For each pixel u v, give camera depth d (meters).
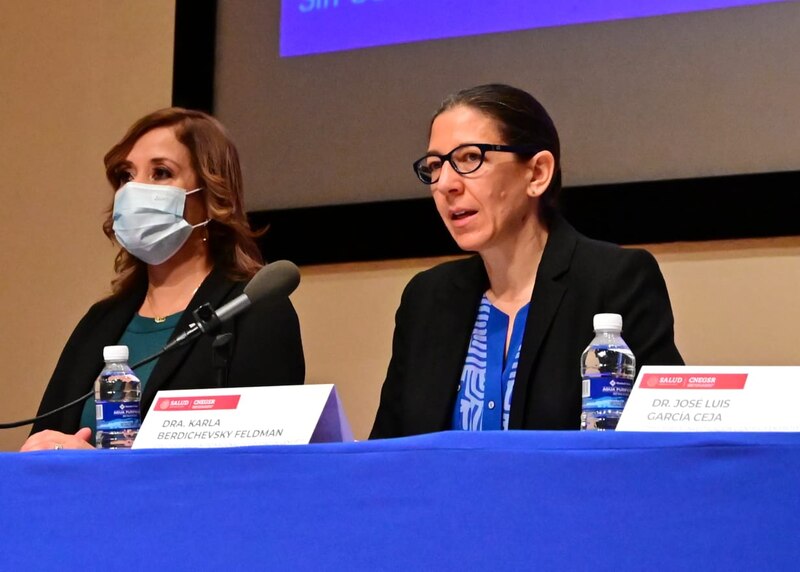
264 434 3.74
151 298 6.12
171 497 3.28
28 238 8.89
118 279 6.27
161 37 8.86
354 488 3.15
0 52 9.20
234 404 3.85
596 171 7.44
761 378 3.40
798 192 6.95
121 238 5.99
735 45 7.25
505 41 7.82
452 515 3.07
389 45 8.14
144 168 6.09
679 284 7.20
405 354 5.43
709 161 7.20
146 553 3.26
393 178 7.98
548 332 4.99
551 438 3.07
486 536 3.04
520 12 7.81
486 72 7.84
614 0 7.59
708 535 2.94
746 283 7.07
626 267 5.13
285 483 3.20
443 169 5.14
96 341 5.92
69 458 3.38
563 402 4.81
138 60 8.88
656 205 7.23
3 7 9.24
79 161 8.88
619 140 7.42
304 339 8.06
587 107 7.52
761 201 7.02
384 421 5.40
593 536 2.99
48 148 8.97
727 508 2.94
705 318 7.12
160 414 3.94
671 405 3.47
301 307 8.11
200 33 8.58
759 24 7.21
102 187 8.79
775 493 2.93
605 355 4.77
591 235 7.34
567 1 7.71
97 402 5.03
